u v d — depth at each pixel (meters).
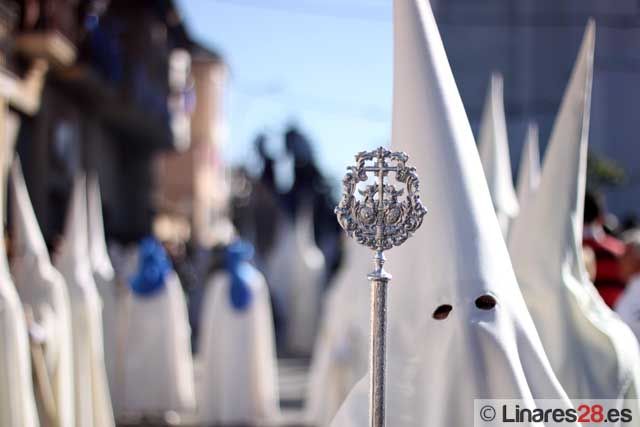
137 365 11.52
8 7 16.08
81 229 8.61
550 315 4.65
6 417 6.20
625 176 13.96
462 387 3.39
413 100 3.71
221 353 11.02
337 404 8.53
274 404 11.34
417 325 3.57
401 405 3.55
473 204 3.56
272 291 21.80
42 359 6.91
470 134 3.70
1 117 15.60
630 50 14.26
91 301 8.35
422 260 3.60
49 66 18.20
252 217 35.78
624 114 14.30
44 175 18.47
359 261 8.19
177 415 11.97
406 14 3.80
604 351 4.59
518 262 4.83
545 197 4.80
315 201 36.31
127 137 27.03
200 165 45.50
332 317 8.99
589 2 14.32
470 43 14.59
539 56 14.51
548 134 14.46
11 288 6.38
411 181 3.27
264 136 36.38
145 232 28.97
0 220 6.54
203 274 22.86
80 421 8.14
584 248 6.68
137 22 24.45
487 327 3.41
